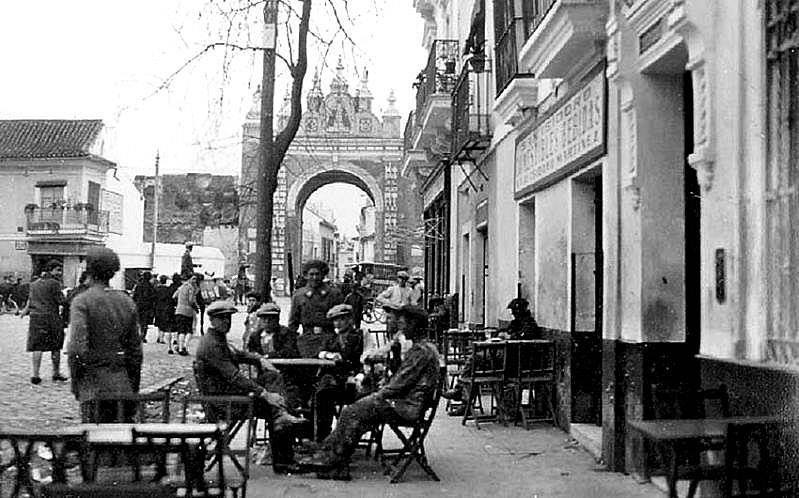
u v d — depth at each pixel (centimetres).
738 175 561
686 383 672
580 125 935
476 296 1773
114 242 5469
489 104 1554
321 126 6231
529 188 1211
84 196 5103
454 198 2108
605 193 834
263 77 1323
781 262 518
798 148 501
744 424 495
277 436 793
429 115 1900
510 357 1097
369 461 864
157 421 1062
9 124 5294
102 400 663
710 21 598
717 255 586
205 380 770
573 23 836
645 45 739
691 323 749
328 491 736
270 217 1330
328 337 972
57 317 1455
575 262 1009
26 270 5106
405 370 779
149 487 444
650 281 750
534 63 1023
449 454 897
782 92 519
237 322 3359
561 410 1051
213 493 591
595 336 1003
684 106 762
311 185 6681
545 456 882
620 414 795
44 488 462
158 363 1809
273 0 1310
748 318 551
